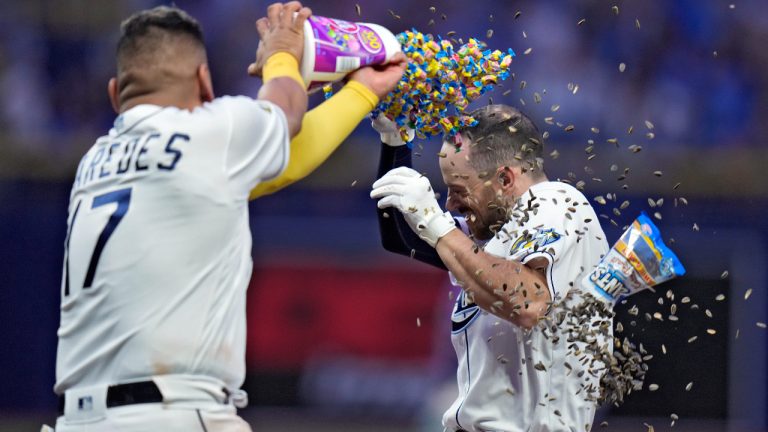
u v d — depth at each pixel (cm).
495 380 1457
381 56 1288
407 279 3303
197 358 1118
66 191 3534
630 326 2633
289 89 1205
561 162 3622
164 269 1113
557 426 1433
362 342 3297
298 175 1233
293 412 3281
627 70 4034
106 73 4047
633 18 4091
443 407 3225
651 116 3969
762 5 4112
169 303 1114
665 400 3077
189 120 1139
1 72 3994
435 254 1577
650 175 3512
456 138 1467
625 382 1436
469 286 1362
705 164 3531
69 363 1148
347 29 1280
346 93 1270
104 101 4028
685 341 3138
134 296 1113
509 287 1344
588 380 1448
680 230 3391
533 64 4006
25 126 3944
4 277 3341
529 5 4081
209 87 1201
